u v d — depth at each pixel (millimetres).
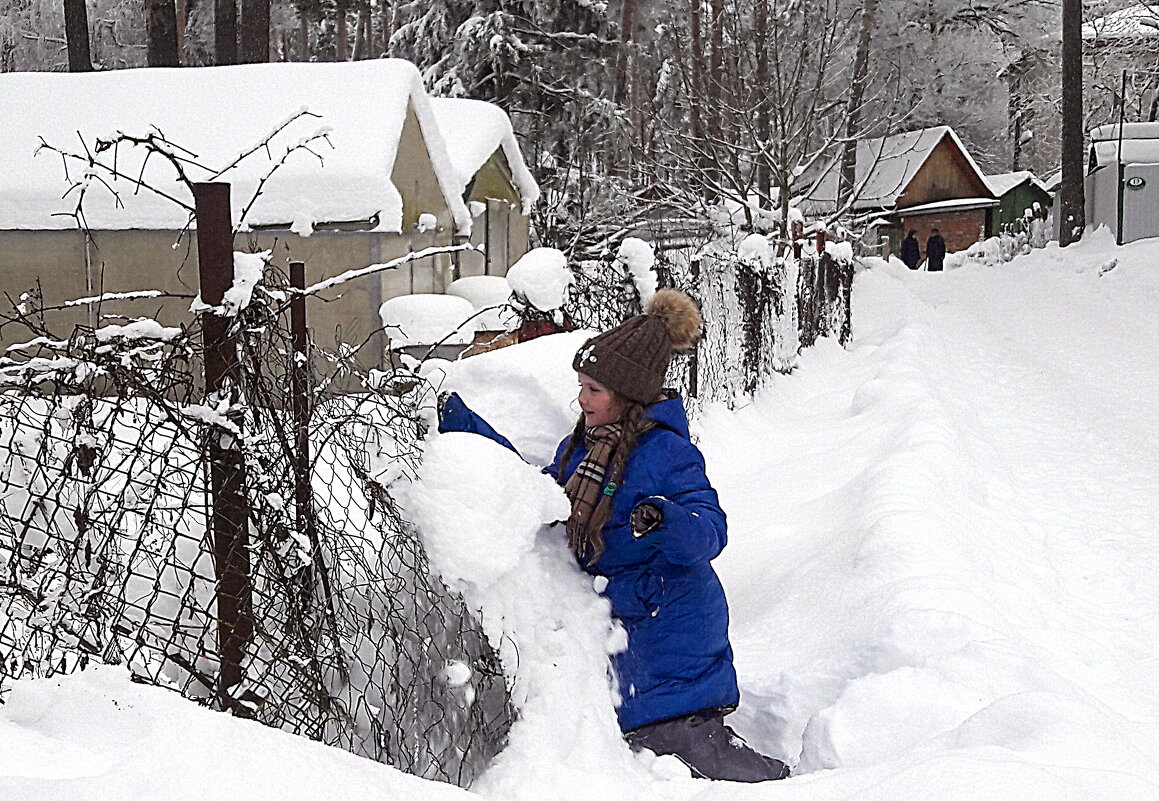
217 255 2225
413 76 10078
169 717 1631
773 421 8781
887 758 2715
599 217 18219
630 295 5945
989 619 3523
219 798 1465
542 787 2369
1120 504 6109
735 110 18828
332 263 8906
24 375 2080
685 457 2777
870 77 27688
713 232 18266
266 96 9914
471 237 12945
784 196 18000
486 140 13438
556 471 3062
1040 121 50031
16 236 9016
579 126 22688
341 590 2416
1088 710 2455
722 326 8227
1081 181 30547
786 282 11750
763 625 4008
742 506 5957
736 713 3285
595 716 2537
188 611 2490
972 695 2902
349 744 2330
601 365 2771
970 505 5340
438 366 3191
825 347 13570
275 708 2254
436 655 2549
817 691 3281
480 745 2482
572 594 2711
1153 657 3680
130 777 1448
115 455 2586
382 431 2551
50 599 2113
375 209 8797
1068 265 25625
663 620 2723
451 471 2467
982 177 42938
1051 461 7316
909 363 10383
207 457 2191
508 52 21906
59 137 9742
